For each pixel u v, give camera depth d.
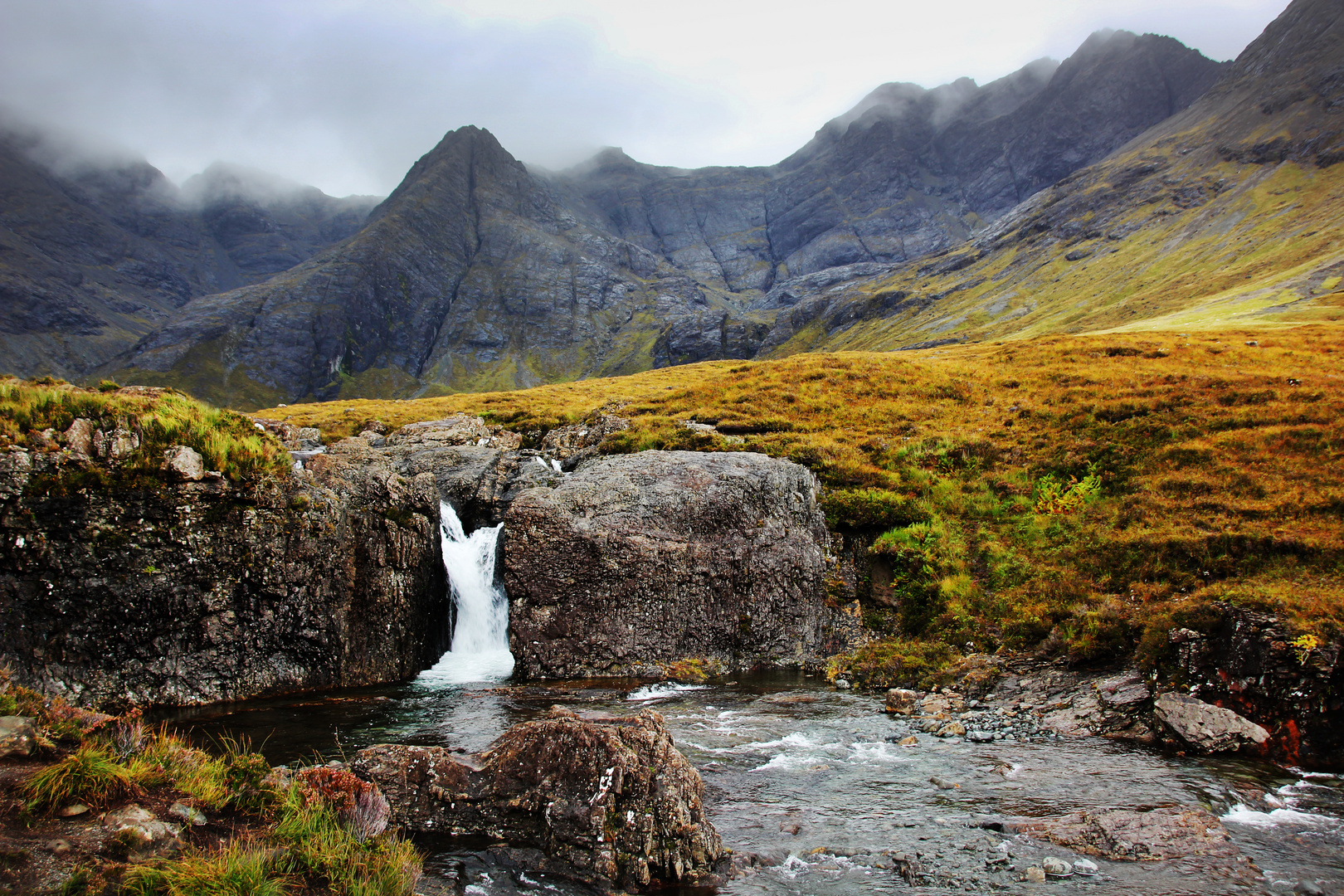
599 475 32.53
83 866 8.08
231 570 23.98
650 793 11.95
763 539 31.22
